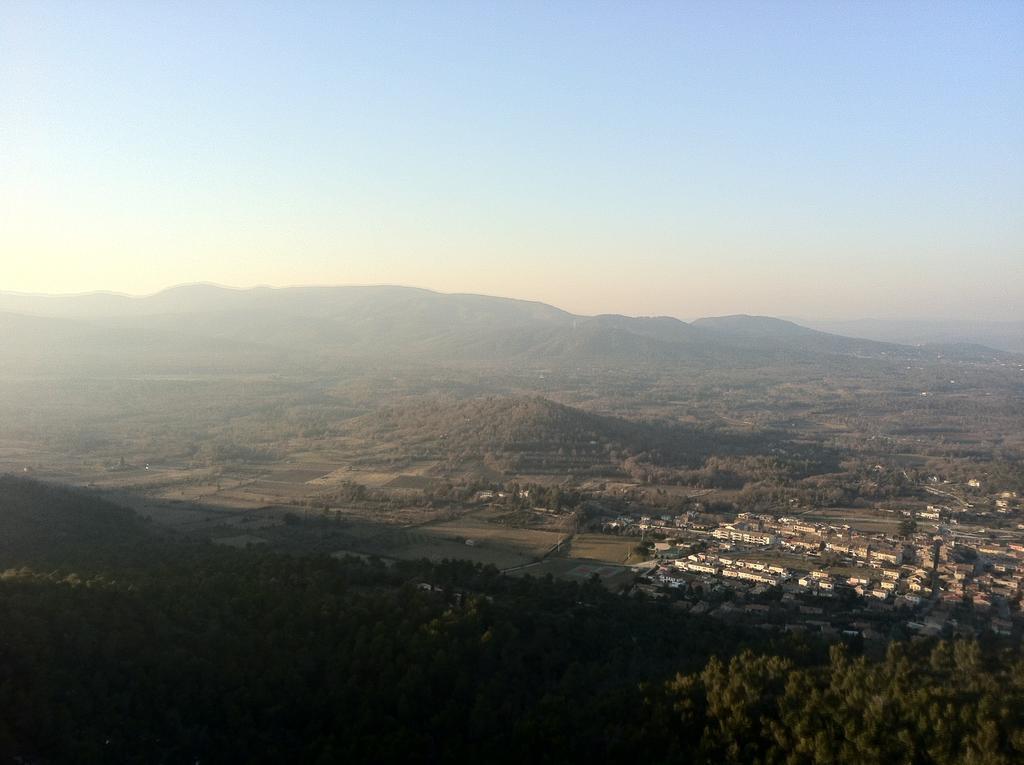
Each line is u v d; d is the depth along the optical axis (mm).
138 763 43562
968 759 39688
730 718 46844
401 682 52156
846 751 42500
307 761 45531
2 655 47156
